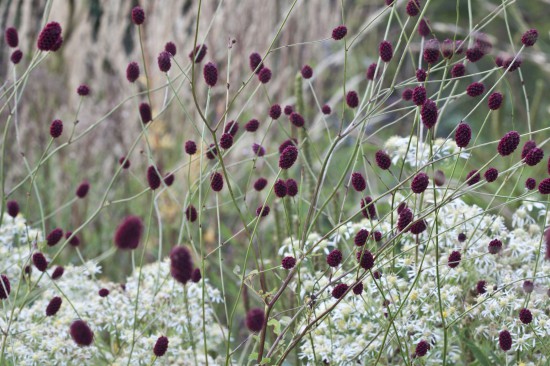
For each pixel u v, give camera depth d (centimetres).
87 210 211
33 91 218
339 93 231
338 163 213
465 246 128
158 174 131
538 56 223
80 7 241
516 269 134
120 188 216
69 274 147
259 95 233
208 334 145
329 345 128
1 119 216
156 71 232
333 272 125
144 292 140
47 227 206
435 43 125
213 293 140
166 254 199
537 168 181
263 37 241
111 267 198
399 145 135
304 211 162
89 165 216
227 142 126
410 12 125
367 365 128
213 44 233
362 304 128
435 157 134
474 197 162
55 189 215
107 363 134
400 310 124
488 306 125
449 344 128
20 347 131
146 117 135
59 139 219
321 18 254
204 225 202
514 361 128
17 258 146
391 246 125
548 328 123
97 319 135
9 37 136
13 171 215
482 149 207
